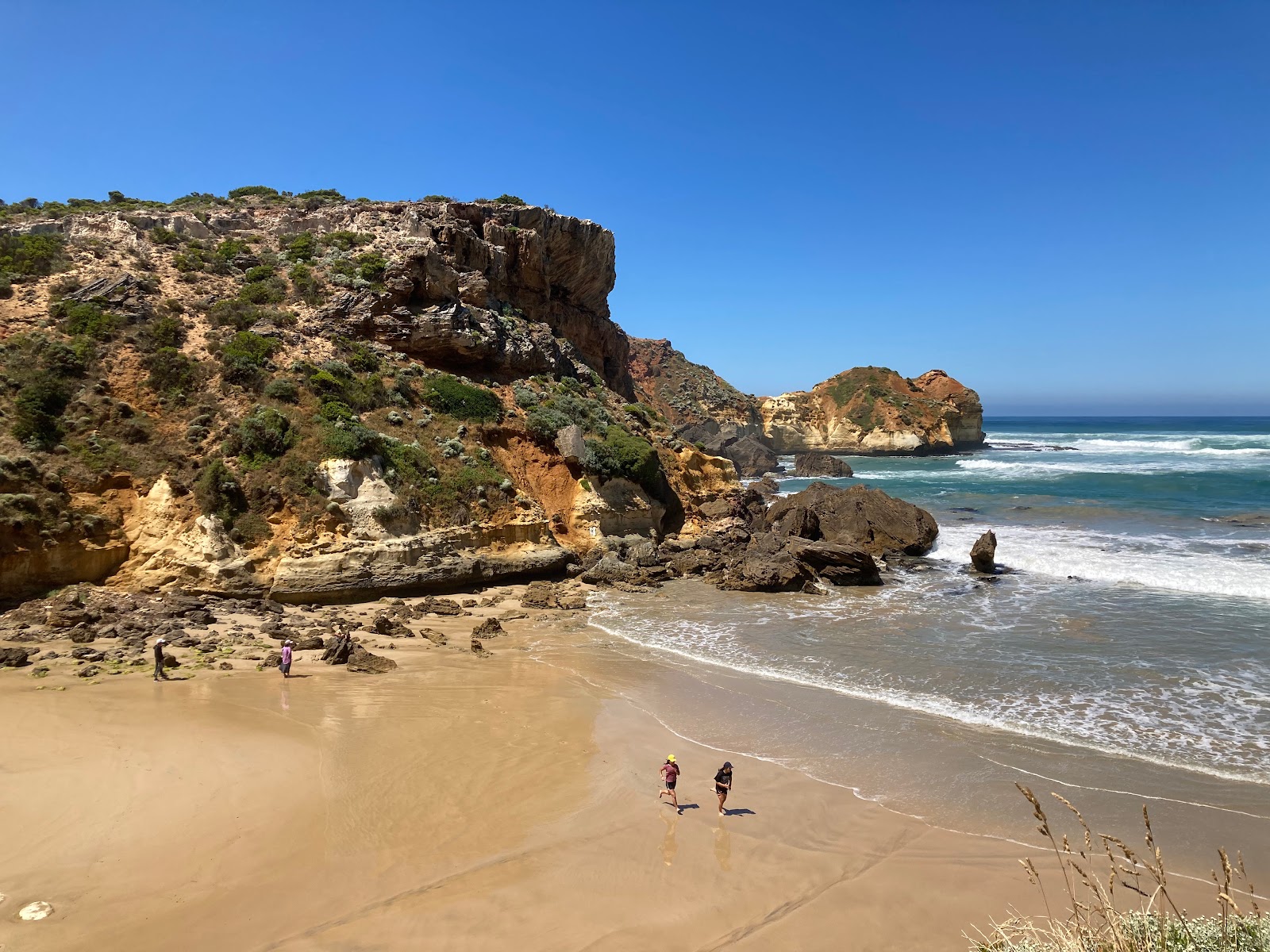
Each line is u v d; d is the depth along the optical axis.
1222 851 6.13
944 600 29.27
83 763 14.08
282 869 11.03
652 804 13.41
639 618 27.06
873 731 16.75
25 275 33.19
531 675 20.59
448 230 45.19
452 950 9.38
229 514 26.67
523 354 43.84
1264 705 17.69
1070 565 33.75
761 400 139.12
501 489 33.12
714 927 10.00
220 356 31.45
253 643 22.14
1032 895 10.73
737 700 18.81
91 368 28.77
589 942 9.60
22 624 22.39
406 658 21.75
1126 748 15.63
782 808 13.33
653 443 45.88
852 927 10.02
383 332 38.72
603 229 59.47
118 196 51.72
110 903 10.11
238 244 42.34
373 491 29.02
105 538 25.34
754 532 42.53
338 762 14.64
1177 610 26.17
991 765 15.02
